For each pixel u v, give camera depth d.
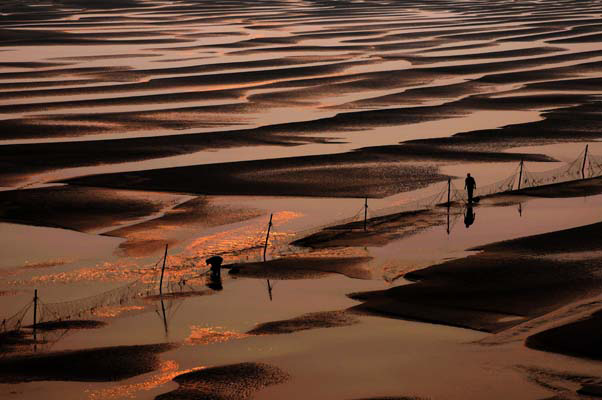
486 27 162.50
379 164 60.84
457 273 38.12
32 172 59.53
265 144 68.00
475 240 44.09
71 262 42.12
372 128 73.81
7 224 48.19
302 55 123.81
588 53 121.31
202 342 31.69
